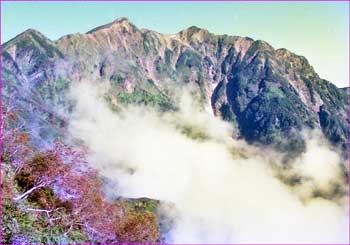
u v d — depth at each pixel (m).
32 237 27.86
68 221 35.12
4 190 29.17
